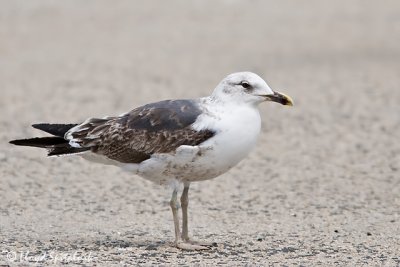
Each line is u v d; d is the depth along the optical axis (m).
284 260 11.19
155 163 11.41
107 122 11.77
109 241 12.04
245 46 32.25
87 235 12.38
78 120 21.11
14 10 38.59
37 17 37.28
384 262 11.18
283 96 11.34
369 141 19.41
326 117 21.83
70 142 11.77
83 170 16.61
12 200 14.45
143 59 30.08
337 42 32.75
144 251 11.49
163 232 12.66
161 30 35.25
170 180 11.57
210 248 11.70
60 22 36.50
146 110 11.62
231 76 11.45
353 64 29.16
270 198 14.93
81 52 31.19
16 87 25.38
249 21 36.97
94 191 15.16
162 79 26.75
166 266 10.77
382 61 29.58
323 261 11.18
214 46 32.31
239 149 11.32
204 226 13.06
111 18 37.47
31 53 31.00
